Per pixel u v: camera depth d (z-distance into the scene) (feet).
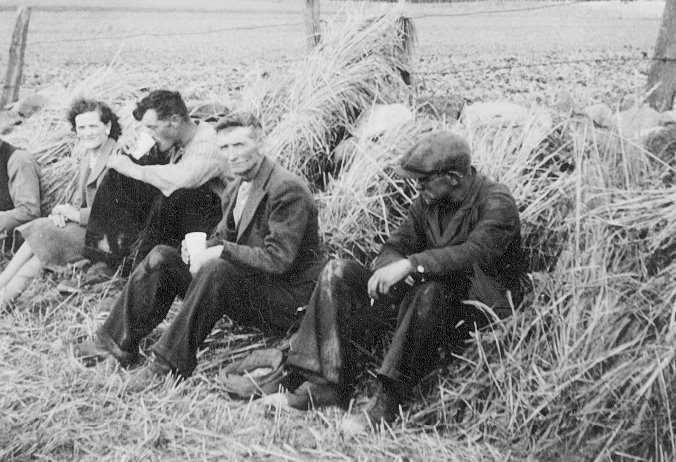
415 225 12.75
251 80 19.98
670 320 10.52
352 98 17.17
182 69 32.12
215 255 12.75
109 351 13.33
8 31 40.32
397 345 11.51
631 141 12.17
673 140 13.01
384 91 17.63
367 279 12.42
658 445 10.37
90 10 42.01
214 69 31.40
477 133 14.84
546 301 11.96
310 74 17.81
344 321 12.16
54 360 13.57
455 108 17.37
